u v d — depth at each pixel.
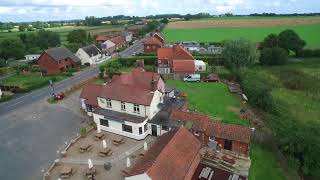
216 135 38.78
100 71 82.31
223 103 56.09
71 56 89.31
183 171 28.78
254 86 56.19
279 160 35.84
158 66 84.06
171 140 31.02
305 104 54.91
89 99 50.34
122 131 43.41
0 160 37.84
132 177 27.59
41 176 34.28
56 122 48.91
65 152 38.50
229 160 35.75
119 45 128.75
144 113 43.53
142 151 38.94
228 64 82.81
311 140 35.00
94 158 37.44
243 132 38.22
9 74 83.81
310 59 97.69
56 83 73.19
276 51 87.19
